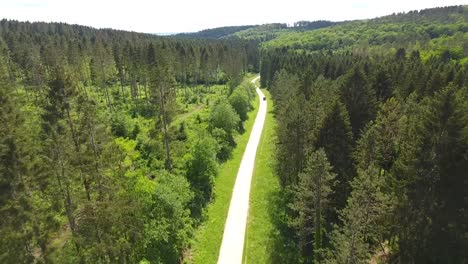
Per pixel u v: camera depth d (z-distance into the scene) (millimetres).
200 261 34406
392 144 35781
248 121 87375
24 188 23391
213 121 69250
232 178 53438
